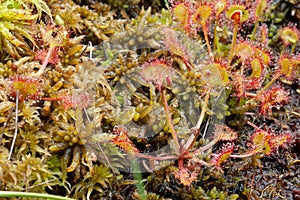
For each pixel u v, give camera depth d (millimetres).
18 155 247
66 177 249
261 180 268
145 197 252
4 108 246
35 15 261
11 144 249
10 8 261
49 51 253
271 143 254
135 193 254
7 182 242
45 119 254
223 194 258
